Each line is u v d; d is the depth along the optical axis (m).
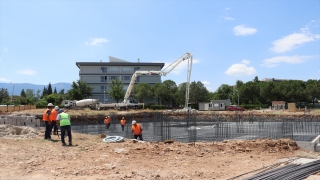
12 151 11.27
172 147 12.91
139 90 70.44
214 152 12.49
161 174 8.88
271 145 13.79
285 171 9.47
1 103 73.19
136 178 8.37
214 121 36.16
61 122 13.23
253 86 74.25
